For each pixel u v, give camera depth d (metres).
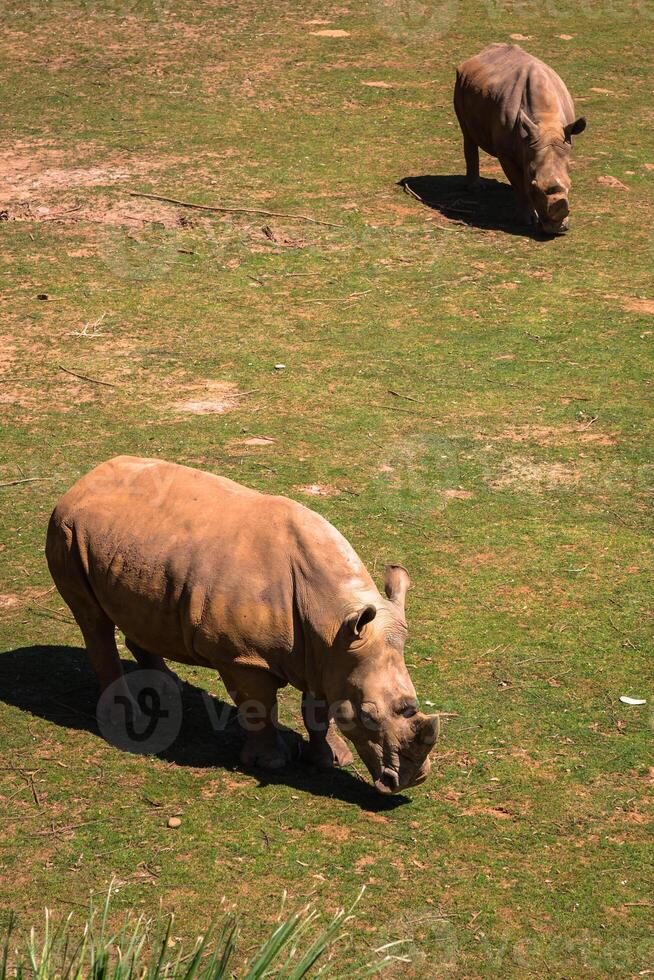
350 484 42.69
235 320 58.31
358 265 64.81
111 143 82.06
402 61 99.12
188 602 27.09
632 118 88.69
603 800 26.78
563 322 57.78
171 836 25.44
